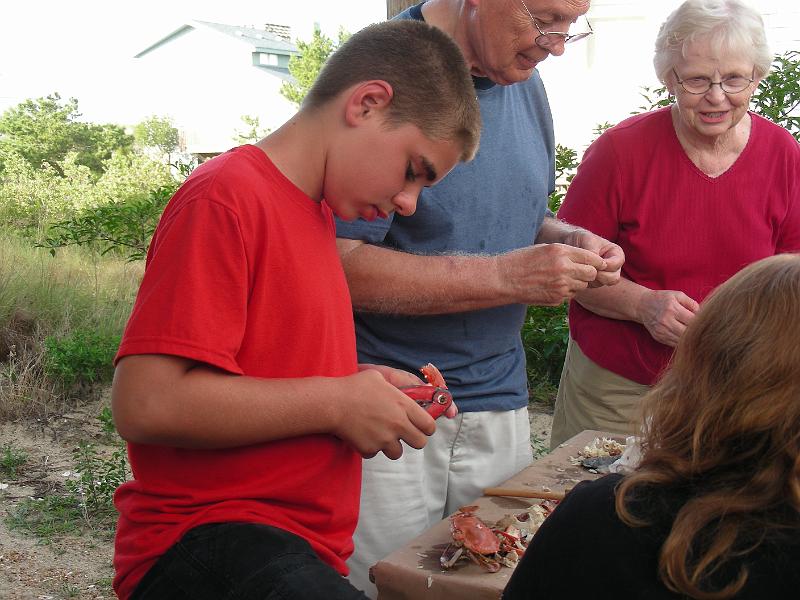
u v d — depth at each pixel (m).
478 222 2.51
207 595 1.58
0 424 5.57
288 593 1.52
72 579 3.83
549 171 2.87
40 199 11.16
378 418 1.73
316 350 1.74
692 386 1.31
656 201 3.08
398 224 2.46
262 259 1.66
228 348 1.60
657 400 1.36
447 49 1.79
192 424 1.58
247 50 29.30
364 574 2.45
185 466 1.67
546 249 2.32
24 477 4.86
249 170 1.69
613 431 3.22
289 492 1.71
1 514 4.41
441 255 2.40
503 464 2.72
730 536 1.19
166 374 1.57
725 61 2.82
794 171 3.09
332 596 1.53
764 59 2.88
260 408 1.62
